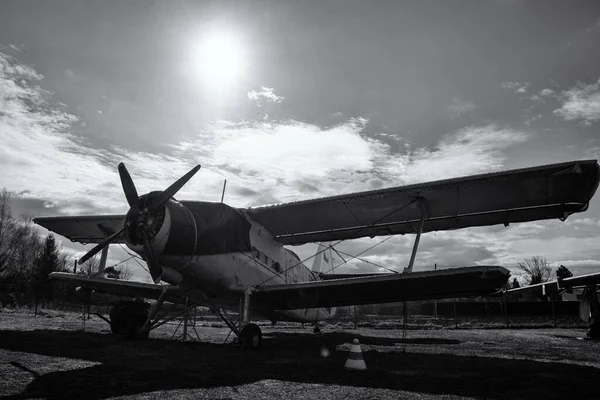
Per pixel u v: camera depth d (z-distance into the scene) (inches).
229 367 293.7
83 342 413.4
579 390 232.8
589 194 408.8
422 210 452.4
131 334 466.0
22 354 314.5
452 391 226.4
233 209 445.4
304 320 721.0
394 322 1227.2
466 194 437.4
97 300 1080.2
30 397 191.0
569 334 765.9
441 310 1699.1
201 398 197.0
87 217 533.6
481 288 424.5
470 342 557.0
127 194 358.0
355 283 413.1
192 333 601.0
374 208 480.7
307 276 642.8
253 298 473.4
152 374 256.5
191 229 371.2
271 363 319.9
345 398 203.9
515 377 273.0
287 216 498.3
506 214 473.1
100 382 227.6
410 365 322.7
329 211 490.0
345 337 621.6
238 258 432.8
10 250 1857.8
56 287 1386.6
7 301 1248.2
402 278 397.1
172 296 469.4
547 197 431.2
